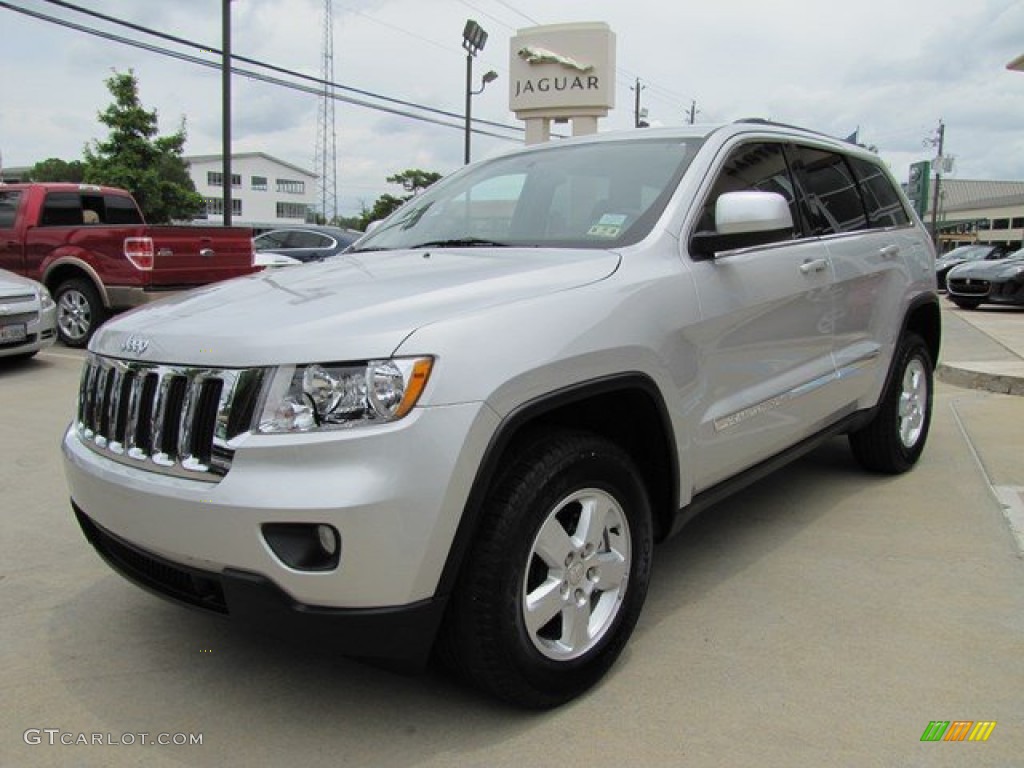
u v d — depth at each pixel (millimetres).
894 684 2781
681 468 3041
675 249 3152
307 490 2182
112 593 3521
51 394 7516
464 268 2932
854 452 5078
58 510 4547
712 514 4438
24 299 8484
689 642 3076
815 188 4215
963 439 5984
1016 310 17672
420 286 2680
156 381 2525
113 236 9750
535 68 20766
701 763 2391
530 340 2471
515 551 2414
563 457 2529
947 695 2717
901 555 3865
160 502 2381
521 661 2479
